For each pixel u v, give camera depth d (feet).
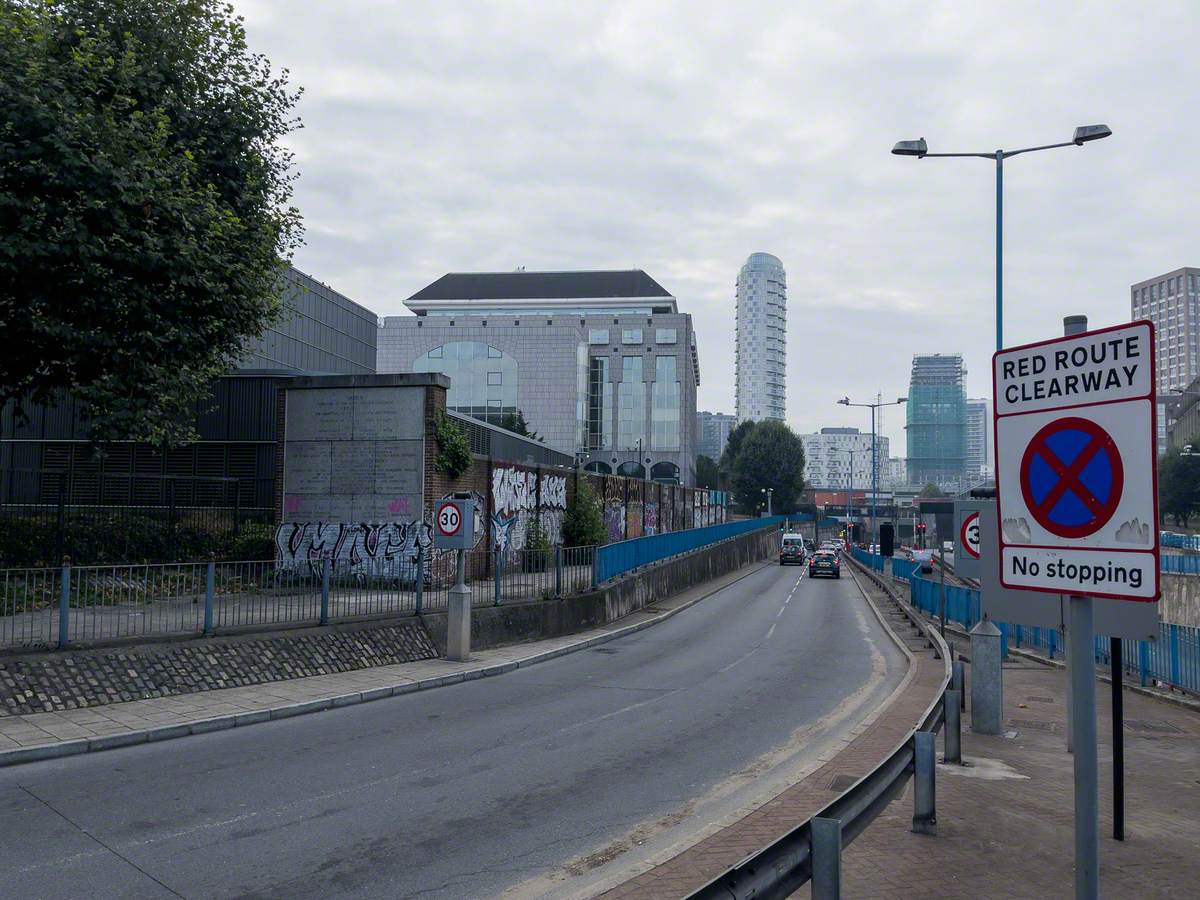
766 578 177.37
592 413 285.02
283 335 128.06
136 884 20.06
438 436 76.18
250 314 61.98
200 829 23.98
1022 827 23.57
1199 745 36.86
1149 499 10.71
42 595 39.01
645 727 38.96
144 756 31.96
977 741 35.81
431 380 75.41
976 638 37.78
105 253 48.55
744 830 23.56
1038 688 51.78
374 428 76.07
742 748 35.24
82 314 52.01
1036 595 34.99
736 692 49.11
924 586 105.70
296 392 77.71
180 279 51.57
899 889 18.94
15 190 47.24
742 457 366.02
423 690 47.65
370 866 21.50
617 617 88.33
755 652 68.18
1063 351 11.77
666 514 181.88
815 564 176.14
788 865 14.35
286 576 50.06
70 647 39.50
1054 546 11.77
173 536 73.56
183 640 43.55
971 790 27.55
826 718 42.04
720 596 129.70
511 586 69.92
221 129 61.11
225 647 44.78
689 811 26.71
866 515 400.47
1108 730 40.09
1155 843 22.62
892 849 21.66
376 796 27.45
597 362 286.25
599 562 85.76
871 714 43.27
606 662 61.11
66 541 66.23
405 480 75.05
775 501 364.79
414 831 24.22
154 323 53.52
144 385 54.29
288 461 77.51
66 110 47.52
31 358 55.72
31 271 48.21
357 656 51.03
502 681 51.49
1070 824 23.93
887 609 108.68
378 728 37.52
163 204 50.21
